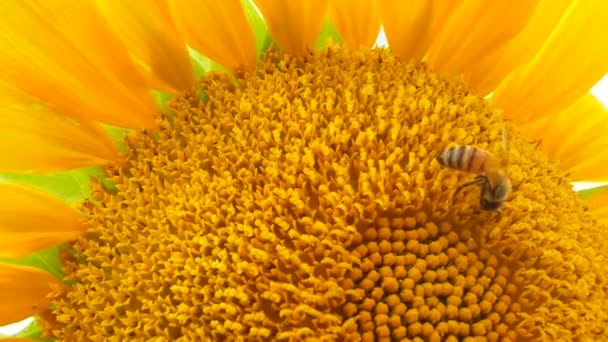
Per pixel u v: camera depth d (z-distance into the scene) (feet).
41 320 0.47
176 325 0.42
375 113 0.48
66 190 0.50
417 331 0.42
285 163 0.45
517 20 0.54
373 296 0.42
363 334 0.41
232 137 0.47
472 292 0.43
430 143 0.47
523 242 0.45
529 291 0.44
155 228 0.45
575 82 0.57
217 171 0.46
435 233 0.44
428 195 0.45
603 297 0.46
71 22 0.47
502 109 0.57
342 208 0.43
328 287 0.41
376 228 0.44
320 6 0.52
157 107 0.50
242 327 0.41
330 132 0.46
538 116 0.58
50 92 0.48
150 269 0.43
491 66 0.56
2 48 0.46
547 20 0.55
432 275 0.43
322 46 0.54
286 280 0.42
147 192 0.46
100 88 0.49
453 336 0.42
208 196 0.44
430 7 0.53
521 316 0.43
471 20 0.54
